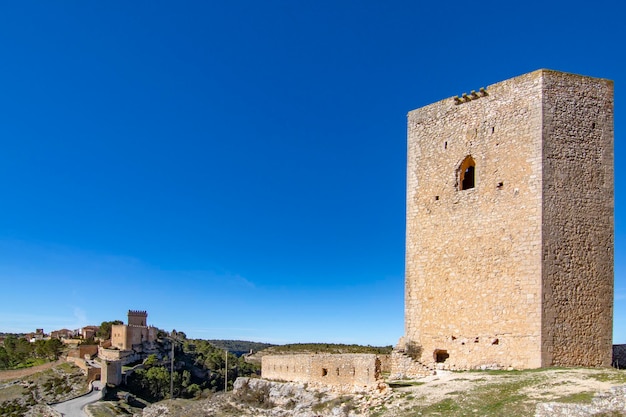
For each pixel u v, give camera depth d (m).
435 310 40.78
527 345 35.38
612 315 36.28
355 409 31.95
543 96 37.03
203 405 47.59
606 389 25.91
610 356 35.91
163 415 54.75
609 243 36.84
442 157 42.16
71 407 100.62
